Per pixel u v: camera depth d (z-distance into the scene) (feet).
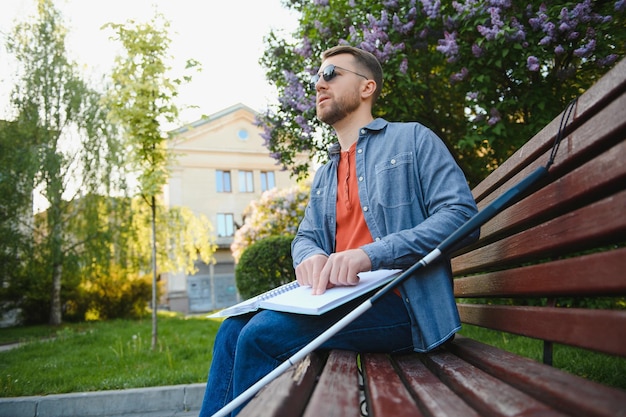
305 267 5.30
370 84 6.45
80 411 12.34
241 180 105.40
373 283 4.75
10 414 12.33
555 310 3.76
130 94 22.85
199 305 99.96
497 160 14.62
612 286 2.86
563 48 11.13
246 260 27.61
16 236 52.95
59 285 58.70
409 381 3.74
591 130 3.50
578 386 2.52
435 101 15.92
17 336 40.86
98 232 55.57
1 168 52.39
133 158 23.11
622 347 2.69
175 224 59.88
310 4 15.48
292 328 4.87
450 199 5.12
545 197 4.09
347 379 3.57
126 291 62.69
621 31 10.99
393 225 5.54
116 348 21.66
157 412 12.28
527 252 4.37
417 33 13.60
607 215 2.97
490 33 11.10
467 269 6.83
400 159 5.65
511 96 12.94
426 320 4.81
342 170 6.40
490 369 3.68
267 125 18.02
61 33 58.49
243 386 4.79
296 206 39.04
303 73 16.56
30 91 55.11
